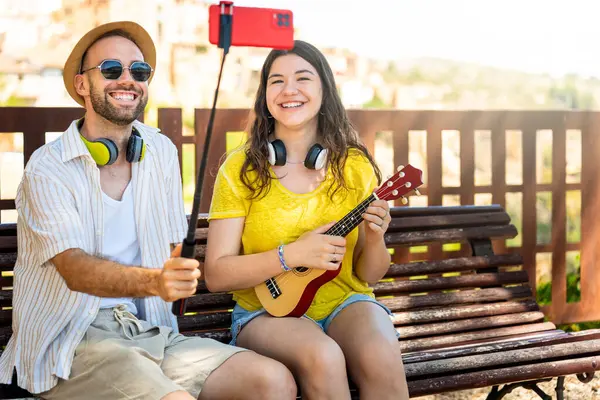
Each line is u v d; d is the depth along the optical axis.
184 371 2.56
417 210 3.88
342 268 2.95
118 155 2.74
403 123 4.45
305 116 2.90
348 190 2.97
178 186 2.93
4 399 2.70
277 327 2.77
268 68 2.99
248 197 2.91
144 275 2.39
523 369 3.24
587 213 4.90
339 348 2.65
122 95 2.67
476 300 3.74
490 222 3.96
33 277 2.65
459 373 3.17
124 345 2.53
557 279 4.88
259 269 2.79
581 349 3.36
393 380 2.68
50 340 2.57
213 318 3.29
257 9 2.17
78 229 2.56
